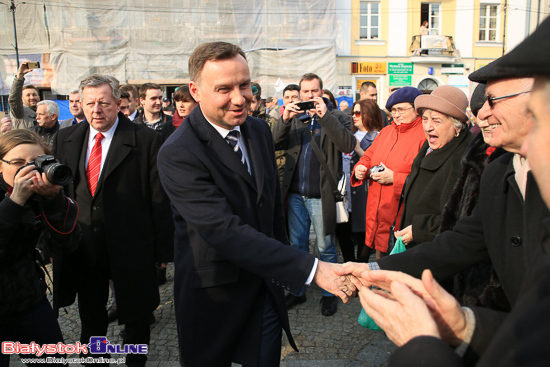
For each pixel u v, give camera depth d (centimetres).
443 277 141
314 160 331
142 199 252
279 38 1644
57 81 1555
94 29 1550
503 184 116
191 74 158
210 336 165
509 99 107
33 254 187
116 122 257
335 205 325
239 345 169
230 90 151
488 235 122
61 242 198
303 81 351
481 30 1819
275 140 339
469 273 151
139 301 246
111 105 247
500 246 117
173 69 1589
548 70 60
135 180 249
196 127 163
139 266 247
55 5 1532
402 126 279
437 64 1786
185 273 167
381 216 282
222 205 150
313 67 1653
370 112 370
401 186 263
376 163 288
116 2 1548
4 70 1547
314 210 333
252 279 164
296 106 323
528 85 103
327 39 1661
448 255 139
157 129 474
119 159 244
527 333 54
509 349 58
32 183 168
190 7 1580
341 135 308
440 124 216
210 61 149
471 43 1795
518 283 110
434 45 1739
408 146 272
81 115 479
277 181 193
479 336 93
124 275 242
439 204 220
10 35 1537
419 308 88
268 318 171
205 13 1589
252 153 174
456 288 159
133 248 246
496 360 59
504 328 62
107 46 1560
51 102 465
